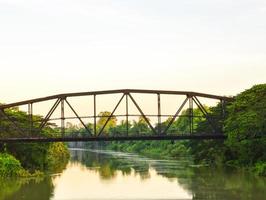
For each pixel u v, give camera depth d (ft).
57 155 517.55
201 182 267.59
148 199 219.61
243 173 298.56
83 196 231.09
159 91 301.84
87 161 500.33
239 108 318.24
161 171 342.85
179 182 272.92
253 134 298.15
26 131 341.82
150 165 407.44
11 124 329.11
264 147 301.63
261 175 281.13
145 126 640.17
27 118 351.46
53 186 267.59
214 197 214.48
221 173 305.53
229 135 303.07
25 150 338.95
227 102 348.59
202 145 401.08
